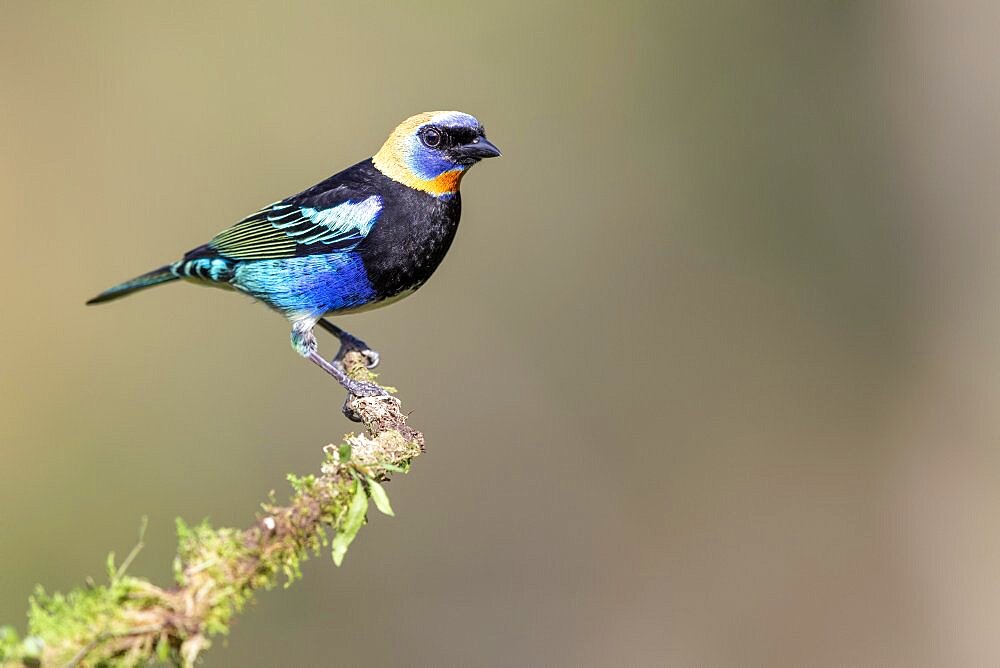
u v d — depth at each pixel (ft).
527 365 52.44
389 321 51.98
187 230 53.83
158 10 54.70
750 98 55.42
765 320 54.24
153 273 30.99
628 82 55.42
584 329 53.36
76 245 52.54
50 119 53.31
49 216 52.60
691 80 55.62
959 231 53.11
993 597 49.16
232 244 29.30
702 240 55.06
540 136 55.21
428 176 28.91
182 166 54.24
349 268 28.66
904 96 54.24
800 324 54.24
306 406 49.52
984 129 52.54
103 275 52.37
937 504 51.47
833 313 54.44
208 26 55.01
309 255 28.50
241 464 48.73
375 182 28.89
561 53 55.57
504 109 55.42
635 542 49.93
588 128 55.26
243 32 55.26
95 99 53.88
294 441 49.14
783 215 55.01
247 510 47.88
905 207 54.29
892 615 49.44
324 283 28.78
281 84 55.31
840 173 54.95
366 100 55.57
